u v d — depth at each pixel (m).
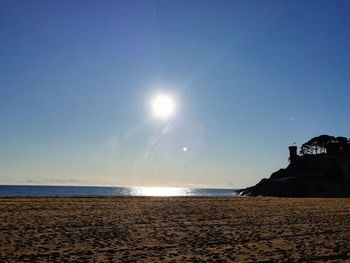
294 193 114.62
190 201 47.12
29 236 21.03
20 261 15.69
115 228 24.78
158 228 25.34
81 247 18.81
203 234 23.48
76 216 29.61
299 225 28.25
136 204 41.03
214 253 18.20
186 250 18.81
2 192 157.50
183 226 26.53
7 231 22.20
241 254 18.08
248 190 150.00
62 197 46.88
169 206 39.78
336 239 22.92
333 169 131.12
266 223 28.89
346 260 17.41
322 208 41.66
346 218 33.22
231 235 23.33
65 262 15.81
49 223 25.77
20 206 34.56
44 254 17.06
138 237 21.97
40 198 44.00
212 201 47.97
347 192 105.94
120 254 17.64
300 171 145.00
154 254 17.80
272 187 129.62
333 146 163.50
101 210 34.22
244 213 35.12
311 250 19.36
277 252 18.69
